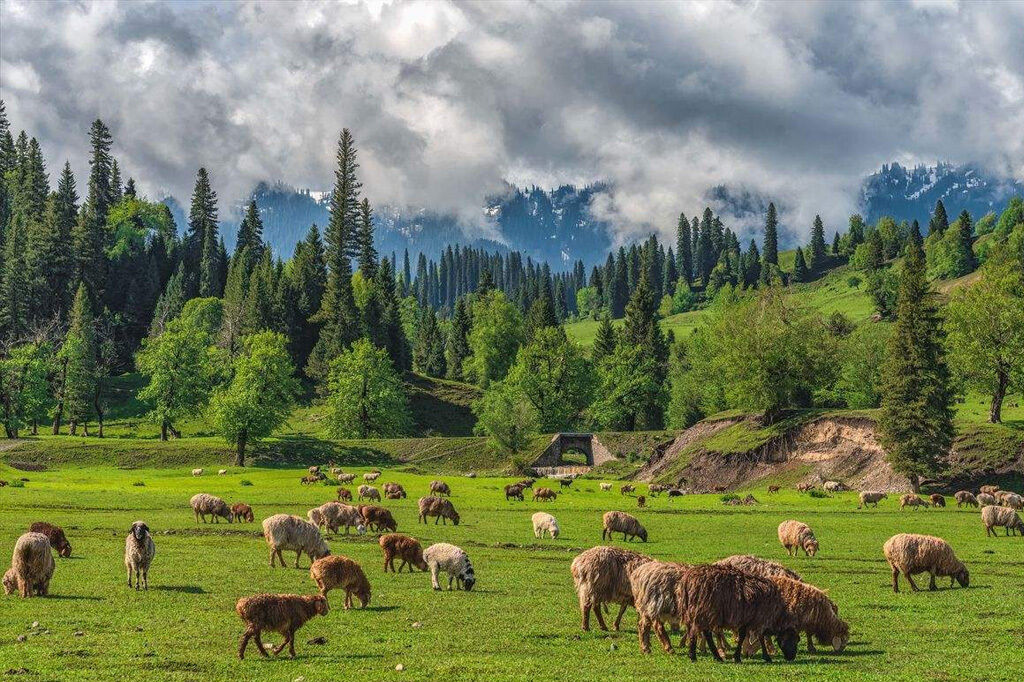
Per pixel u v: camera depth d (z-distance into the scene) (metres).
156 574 34.38
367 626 25.81
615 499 86.44
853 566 41.25
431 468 145.00
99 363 189.00
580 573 25.19
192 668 20.53
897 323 103.31
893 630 25.67
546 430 165.12
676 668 20.70
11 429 155.88
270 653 22.17
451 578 33.31
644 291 193.00
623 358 175.88
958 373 120.44
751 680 19.48
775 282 138.88
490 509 72.00
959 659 21.77
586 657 21.88
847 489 108.06
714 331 151.38
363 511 52.53
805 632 23.02
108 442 144.12
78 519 55.47
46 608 27.11
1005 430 108.12
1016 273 125.06
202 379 159.62
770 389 129.12
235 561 38.75
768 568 27.23
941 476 102.25
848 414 120.38
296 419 185.50
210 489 84.25
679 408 176.25
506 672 20.33
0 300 198.38
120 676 19.67
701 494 98.06
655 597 22.16
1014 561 43.50
